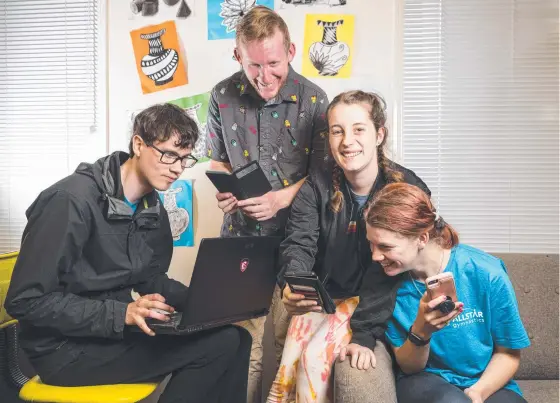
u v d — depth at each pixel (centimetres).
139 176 193
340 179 214
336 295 224
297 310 194
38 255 175
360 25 260
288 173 239
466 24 266
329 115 206
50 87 282
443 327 174
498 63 266
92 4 278
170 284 210
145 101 272
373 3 260
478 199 267
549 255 227
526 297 219
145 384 186
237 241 180
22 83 284
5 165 285
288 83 237
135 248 195
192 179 268
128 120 273
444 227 181
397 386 179
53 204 179
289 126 238
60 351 182
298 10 261
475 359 179
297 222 216
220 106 242
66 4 280
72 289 186
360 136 201
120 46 273
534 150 266
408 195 172
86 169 190
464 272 177
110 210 185
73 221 179
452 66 267
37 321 175
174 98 269
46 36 282
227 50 265
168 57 269
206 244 170
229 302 185
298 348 202
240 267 184
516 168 266
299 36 262
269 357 267
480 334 179
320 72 262
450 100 267
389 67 261
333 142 205
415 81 267
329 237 215
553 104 265
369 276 191
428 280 158
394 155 262
